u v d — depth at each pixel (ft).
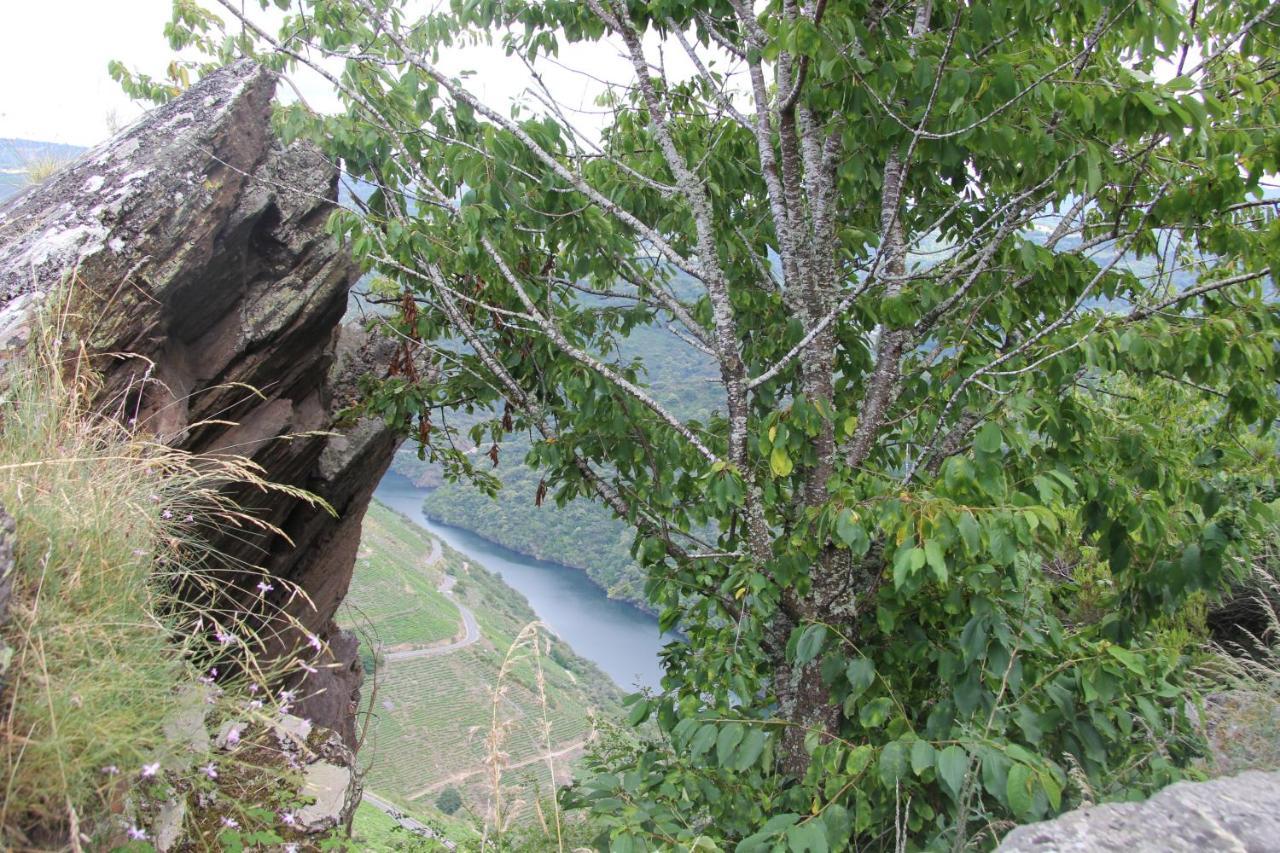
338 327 22.89
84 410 12.19
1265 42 14.85
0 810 7.06
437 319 21.17
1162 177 14.93
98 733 7.89
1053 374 13.85
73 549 9.18
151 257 15.07
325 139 18.43
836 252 19.06
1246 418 14.58
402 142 18.72
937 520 11.73
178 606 12.89
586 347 21.33
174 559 11.98
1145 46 12.07
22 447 9.91
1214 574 13.67
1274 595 19.29
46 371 11.39
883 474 15.58
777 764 15.94
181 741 9.29
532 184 17.47
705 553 17.28
